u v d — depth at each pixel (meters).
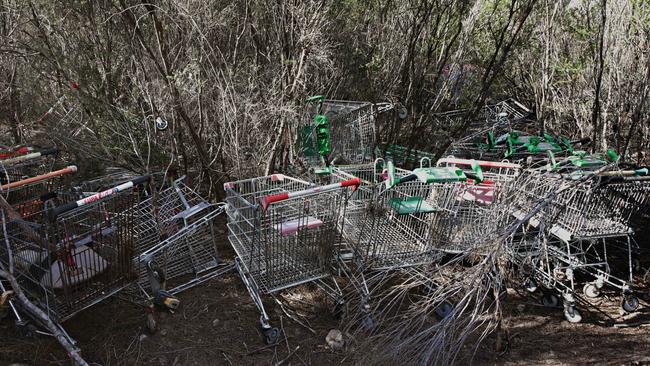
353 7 7.43
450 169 4.12
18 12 5.28
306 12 5.60
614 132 7.00
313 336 3.95
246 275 4.25
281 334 3.91
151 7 4.98
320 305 4.31
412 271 4.39
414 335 3.52
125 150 5.26
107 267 3.49
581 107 7.34
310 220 3.85
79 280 3.33
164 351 3.65
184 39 5.52
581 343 4.07
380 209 4.18
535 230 4.96
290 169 5.90
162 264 4.32
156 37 5.23
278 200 3.59
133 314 4.01
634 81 6.70
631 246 5.13
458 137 6.78
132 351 3.62
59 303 3.32
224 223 5.59
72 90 5.05
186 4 5.26
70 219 3.23
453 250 4.37
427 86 7.13
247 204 3.83
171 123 5.41
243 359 3.65
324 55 5.69
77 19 5.18
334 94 7.13
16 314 3.58
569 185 4.14
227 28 6.05
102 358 3.53
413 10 6.55
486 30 7.24
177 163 5.47
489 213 4.39
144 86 5.22
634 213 4.54
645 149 7.15
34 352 3.49
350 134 6.50
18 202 4.14
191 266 4.59
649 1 6.57
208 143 5.78
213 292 4.35
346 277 4.54
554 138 6.67
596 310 4.57
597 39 6.63
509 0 6.94
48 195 3.38
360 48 7.48
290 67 5.66
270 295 4.34
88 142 5.27
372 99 6.86
